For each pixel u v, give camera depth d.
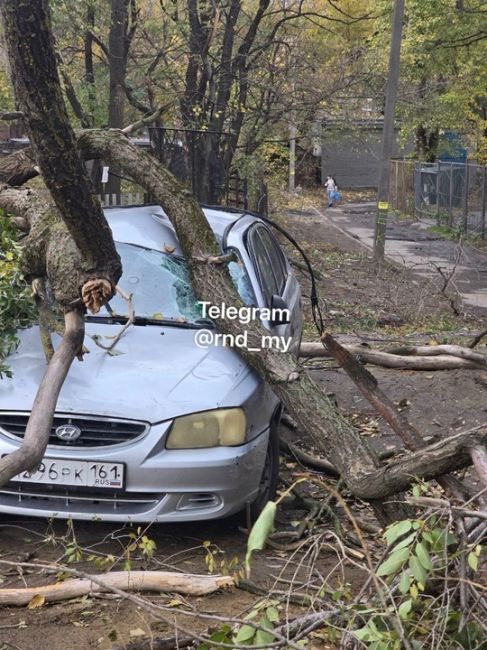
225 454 4.91
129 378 5.13
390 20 28.06
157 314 5.96
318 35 22.00
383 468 4.59
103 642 3.93
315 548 3.92
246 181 19.20
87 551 4.92
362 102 22.50
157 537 5.21
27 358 5.41
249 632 3.11
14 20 3.89
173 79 17.95
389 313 14.57
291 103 19.31
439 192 33.66
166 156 17.69
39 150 4.26
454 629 3.46
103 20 16.47
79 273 4.78
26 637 3.96
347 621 3.44
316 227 31.70
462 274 21.25
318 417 5.03
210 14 17.39
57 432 4.84
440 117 33.06
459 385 8.30
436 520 3.58
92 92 17.89
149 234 6.59
